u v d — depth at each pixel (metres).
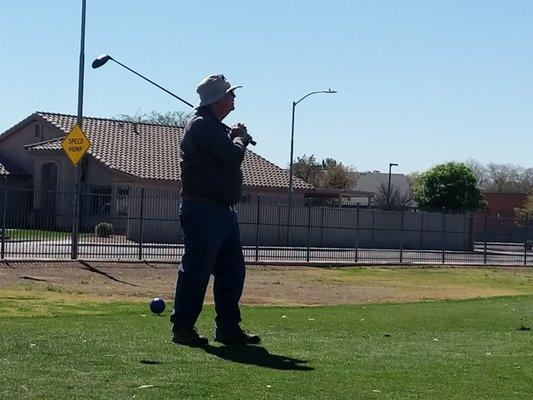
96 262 26.75
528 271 36.09
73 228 27.17
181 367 7.19
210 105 8.38
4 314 13.45
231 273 8.67
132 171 48.25
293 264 31.77
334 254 37.41
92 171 48.94
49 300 17.05
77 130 26.58
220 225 8.40
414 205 79.00
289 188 50.47
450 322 12.72
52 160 49.84
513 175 112.12
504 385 7.23
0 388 6.19
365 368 7.61
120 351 7.79
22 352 7.55
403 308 15.61
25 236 29.83
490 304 17.45
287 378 6.94
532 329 12.10
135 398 6.06
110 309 14.91
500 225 55.50
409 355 8.59
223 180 8.34
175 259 29.08
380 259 36.28
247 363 7.53
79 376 6.67
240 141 8.39
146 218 31.12
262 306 16.20
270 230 42.88
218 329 8.73
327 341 9.40
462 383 7.21
